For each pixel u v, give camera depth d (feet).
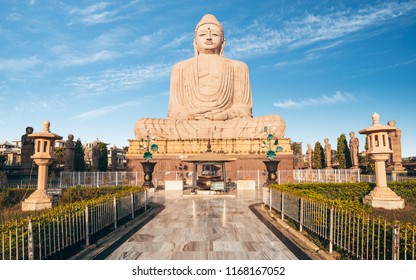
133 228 37.63
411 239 20.63
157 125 119.65
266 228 37.37
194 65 134.41
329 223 28.96
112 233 35.04
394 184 60.95
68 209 30.09
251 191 85.25
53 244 26.27
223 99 131.54
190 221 41.88
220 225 39.17
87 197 59.11
